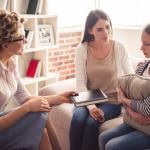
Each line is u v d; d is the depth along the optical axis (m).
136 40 4.36
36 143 1.75
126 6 4.50
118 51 2.48
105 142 2.00
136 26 4.40
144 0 4.30
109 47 2.48
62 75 4.43
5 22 1.85
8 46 1.90
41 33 3.55
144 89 1.91
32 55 3.75
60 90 2.71
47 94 2.71
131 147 1.84
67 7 4.44
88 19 2.46
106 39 2.42
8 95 1.93
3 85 1.90
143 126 1.90
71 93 2.17
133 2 4.42
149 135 1.88
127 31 4.46
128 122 2.04
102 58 2.46
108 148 1.88
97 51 2.47
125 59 2.50
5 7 3.10
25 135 1.73
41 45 3.54
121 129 2.05
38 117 1.75
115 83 2.47
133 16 4.46
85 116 2.30
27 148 1.75
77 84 2.47
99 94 2.21
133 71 2.52
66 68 4.47
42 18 3.67
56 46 3.71
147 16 4.31
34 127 1.74
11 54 1.95
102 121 2.25
